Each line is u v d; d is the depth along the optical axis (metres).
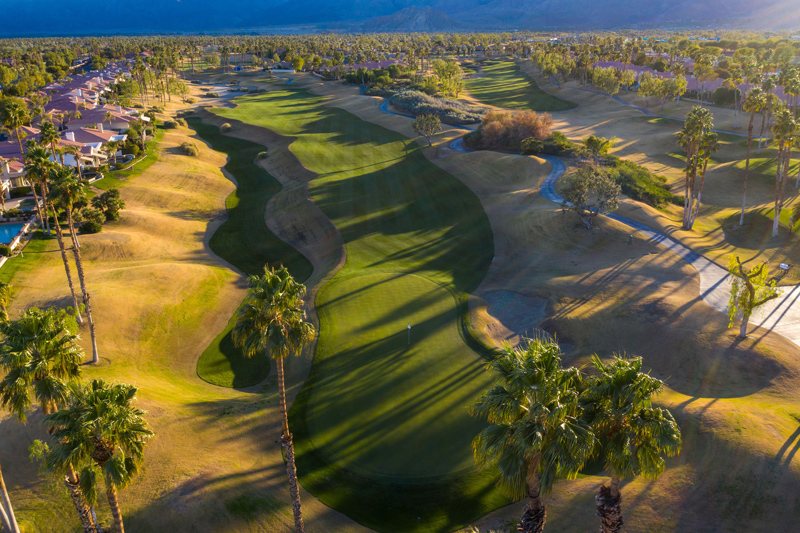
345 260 57.75
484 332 42.81
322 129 119.25
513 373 16.41
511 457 16.23
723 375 35.06
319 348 41.31
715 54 198.38
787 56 148.50
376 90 157.25
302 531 24.53
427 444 31.09
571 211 61.09
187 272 54.28
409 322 44.50
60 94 152.38
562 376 16.45
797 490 24.30
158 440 29.94
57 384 21.58
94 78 182.50
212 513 25.45
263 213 74.75
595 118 128.38
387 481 28.42
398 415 33.62
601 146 76.44
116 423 18.11
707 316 41.50
